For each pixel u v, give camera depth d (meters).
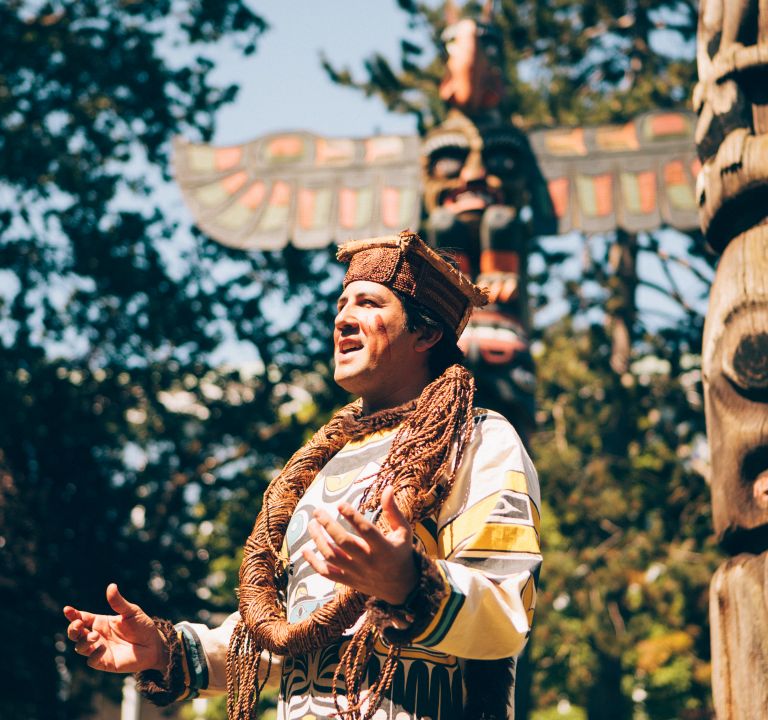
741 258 3.43
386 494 1.94
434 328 2.53
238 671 2.45
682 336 15.69
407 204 9.70
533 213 9.58
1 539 11.42
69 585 11.36
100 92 12.52
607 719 17.41
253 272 12.77
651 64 17.16
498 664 2.26
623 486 15.89
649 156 9.67
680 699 20.34
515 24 16.50
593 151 9.74
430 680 2.20
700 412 15.63
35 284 12.15
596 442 16.70
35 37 12.41
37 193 12.00
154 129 12.64
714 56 3.73
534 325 17.75
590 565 15.98
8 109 12.09
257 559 2.41
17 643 10.95
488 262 8.97
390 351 2.50
